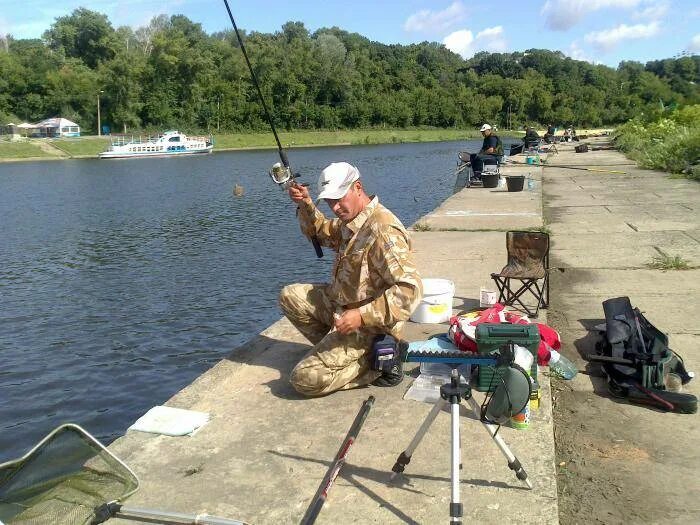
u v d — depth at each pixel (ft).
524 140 100.01
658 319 19.11
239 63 301.63
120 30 363.15
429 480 11.05
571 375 15.31
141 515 10.09
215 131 295.69
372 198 13.79
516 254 20.35
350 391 14.56
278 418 13.47
